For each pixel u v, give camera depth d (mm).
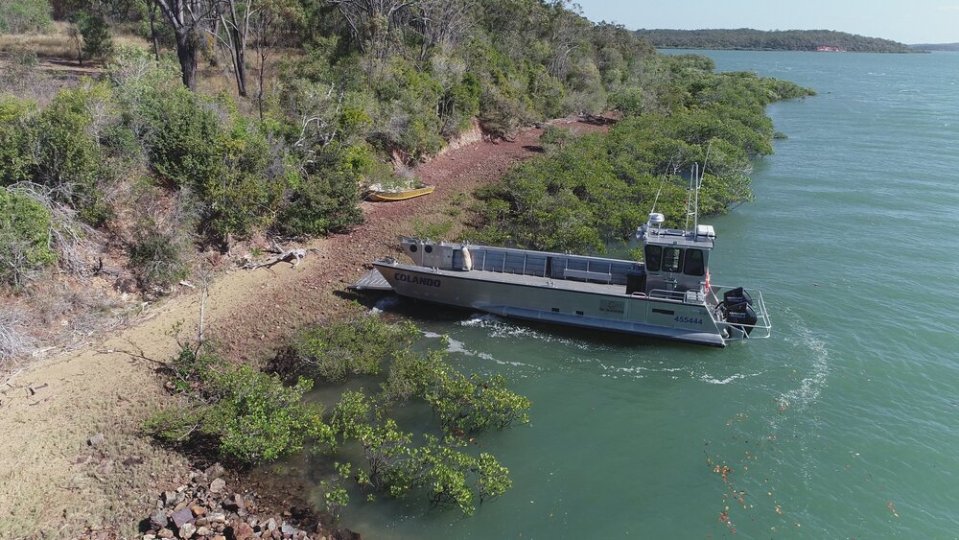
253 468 14188
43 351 16703
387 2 46719
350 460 14695
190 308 20047
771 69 163875
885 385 18562
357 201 29422
